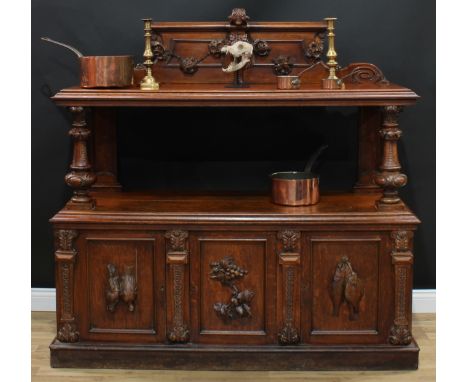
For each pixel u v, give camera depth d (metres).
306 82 4.12
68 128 4.49
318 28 4.09
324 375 3.77
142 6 4.38
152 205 3.93
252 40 4.12
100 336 3.85
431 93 4.41
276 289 3.78
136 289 3.80
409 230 3.74
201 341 3.83
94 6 4.39
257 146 4.46
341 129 4.44
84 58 3.79
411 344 3.83
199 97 3.69
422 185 4.49
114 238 3.77
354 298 3.77
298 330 3.80
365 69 4.08
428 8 4.35
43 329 4.36
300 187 3.90
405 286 3.76
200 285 3.79
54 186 4.54
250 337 3.81
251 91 3.70
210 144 4.47
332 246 3.76
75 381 3.72
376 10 4.36
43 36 4.42
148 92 3.71
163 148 4.47
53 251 4.58
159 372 3.82
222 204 3.96
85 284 3.82
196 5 4.37
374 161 4.25
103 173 4.30
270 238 3.75
